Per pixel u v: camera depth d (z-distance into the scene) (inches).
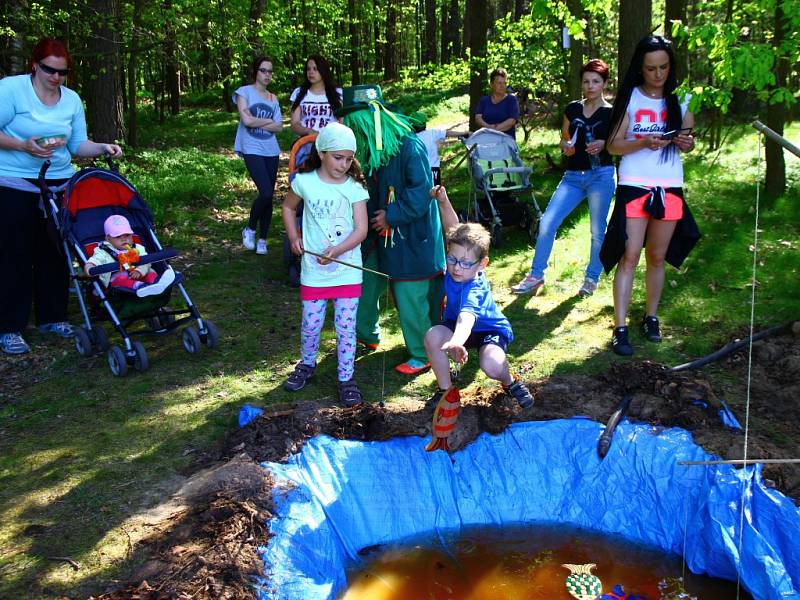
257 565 133.6
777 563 140.1
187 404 192.9
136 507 150.6
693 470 162.1
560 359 212.4
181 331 240.7
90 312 226.5
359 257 187.2
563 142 248.7
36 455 169.3
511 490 168.9
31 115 217.2
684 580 148.4
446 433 164.4
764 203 340.8
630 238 209.0
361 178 182.7
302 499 154.3
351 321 187.2
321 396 196.1
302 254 187.6
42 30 468.8
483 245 164.2
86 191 225.0
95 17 521.0
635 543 159.2
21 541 140.1
